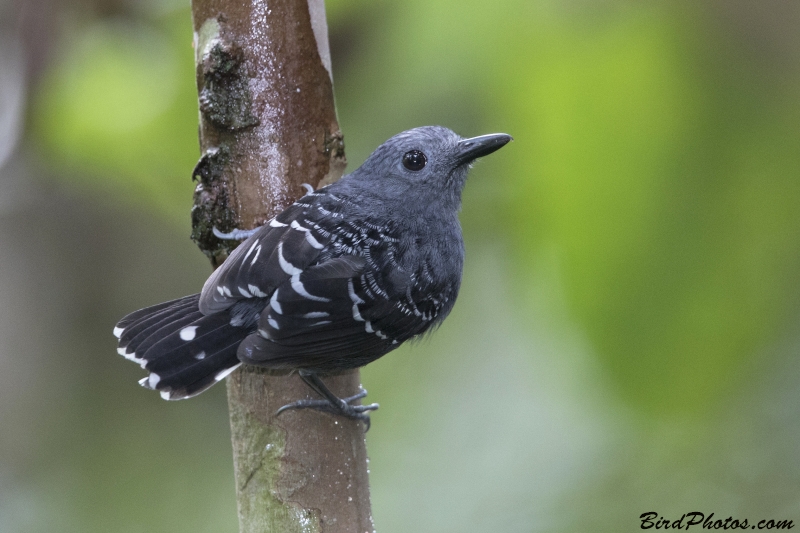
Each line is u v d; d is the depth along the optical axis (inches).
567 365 494.3
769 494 498.6
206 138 296.0
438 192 339.0
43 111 462.0
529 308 414.0
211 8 288.2
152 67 449.7
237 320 293.9
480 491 543.5
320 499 291.4
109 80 445.1
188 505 656.4
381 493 564.1
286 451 292.5
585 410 522.6
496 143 338.0
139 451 669.3
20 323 622.5
